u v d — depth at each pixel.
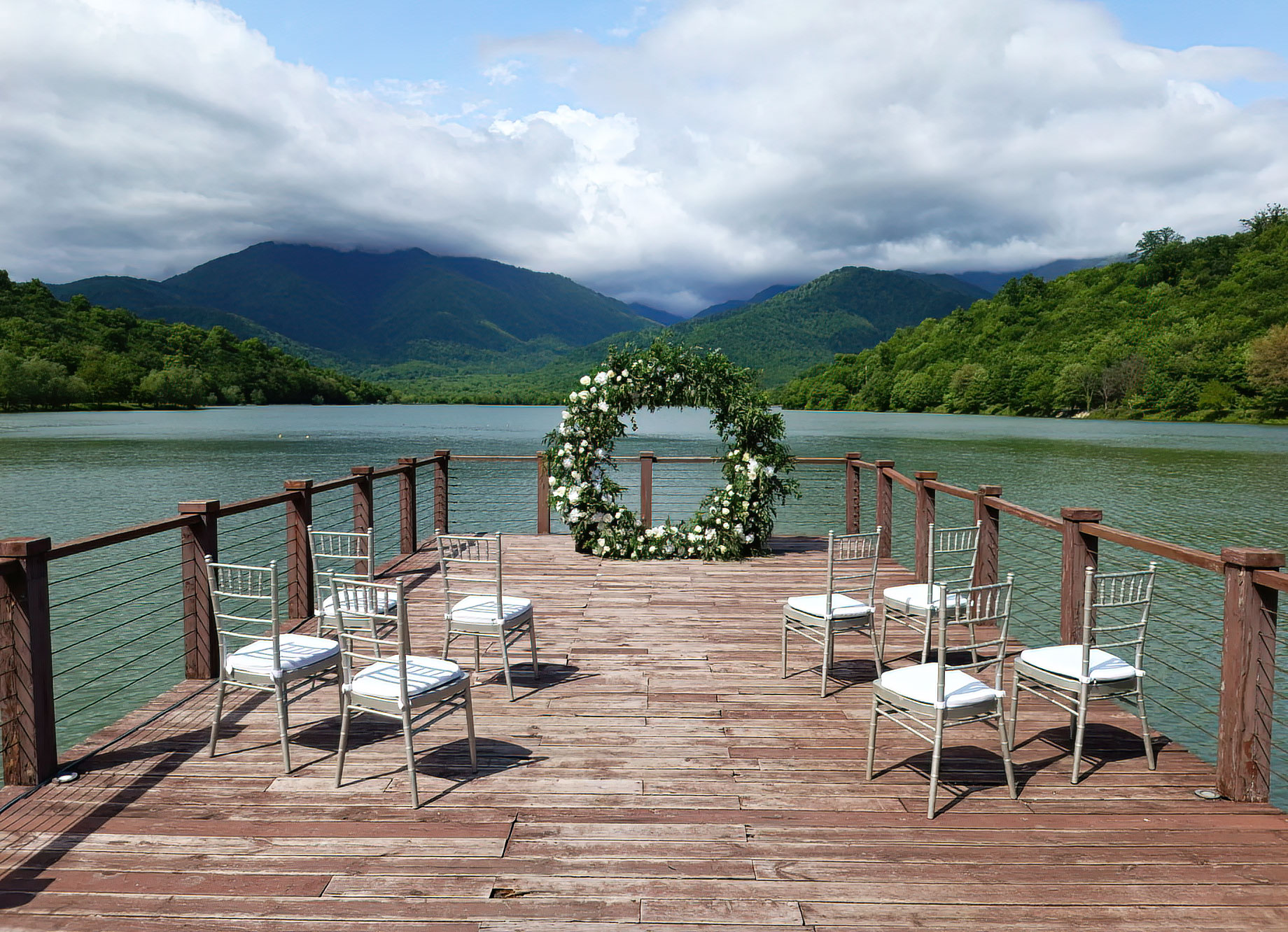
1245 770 3.16
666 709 4.18
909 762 3.55
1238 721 3.15
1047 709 4.24
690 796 3.21
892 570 7.65
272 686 3.41
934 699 3.08
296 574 5.78
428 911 2.44
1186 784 3.33
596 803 3.14
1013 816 3.05
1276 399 73.62
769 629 5.71
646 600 6.54
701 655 5.12
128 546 16.39
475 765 3.46
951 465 34.16
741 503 8.01
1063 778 3.38
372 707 3.19
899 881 2.61
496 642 5.36
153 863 2.71
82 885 2.58
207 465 33.16
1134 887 2.58
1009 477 28.83
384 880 2.61
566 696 4.38
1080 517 4.52
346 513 20.22
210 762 3.51
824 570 7.64
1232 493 24.02
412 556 8.27
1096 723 4.03
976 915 2.42
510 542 9.11
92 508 21.00
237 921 2.39
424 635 5.54
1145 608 3.44
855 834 2.91
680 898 2.51
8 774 3.28
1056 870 2.68
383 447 44.91
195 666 4.57
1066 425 75.38
